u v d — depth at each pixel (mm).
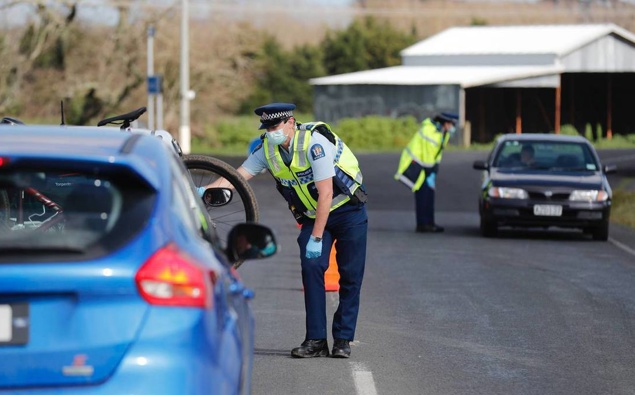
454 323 25453
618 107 159375
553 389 19234
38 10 120875
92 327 10305
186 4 109812
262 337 23594
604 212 44375
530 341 23453
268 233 13203
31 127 12711
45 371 10234
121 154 10992
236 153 122750
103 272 10289
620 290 30781
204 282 10781
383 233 47344
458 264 36281
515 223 44750
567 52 147375
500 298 29094
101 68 131750
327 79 147000
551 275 33719
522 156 47531
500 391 19016
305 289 21391
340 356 21469
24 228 15023
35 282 10164
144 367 10336
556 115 143750
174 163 12352
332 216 20922
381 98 142750
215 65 142375
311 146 20047
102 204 10773
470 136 143500
